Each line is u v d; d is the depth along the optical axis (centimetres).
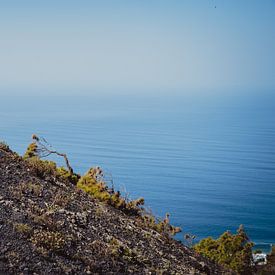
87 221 1214
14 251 863
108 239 1159
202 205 19150
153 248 1308
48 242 941
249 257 2847
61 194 1323
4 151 1527
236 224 16212
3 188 1182
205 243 2902
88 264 967
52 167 1596
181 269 1254
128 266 1070
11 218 998
